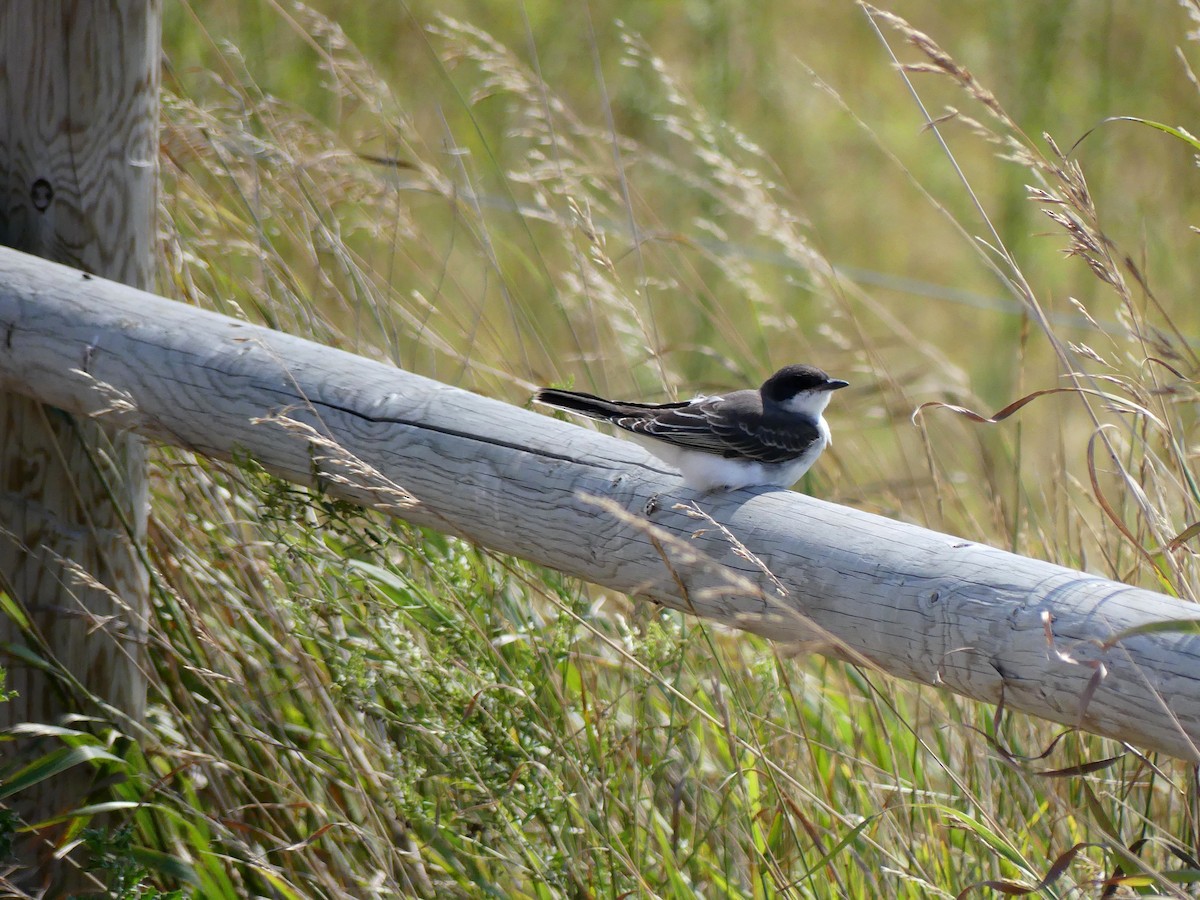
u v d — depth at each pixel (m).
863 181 18.98
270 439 5.95
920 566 4.60
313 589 6.96
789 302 15.40
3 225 6.77
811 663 8.95
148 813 6.79
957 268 17.70
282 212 9.02
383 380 6.01
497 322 12.03
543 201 9.62
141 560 6.89
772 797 6.85
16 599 6.84
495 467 5.61
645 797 6.87
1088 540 8.95
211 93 12.12
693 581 5.12
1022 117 17.47
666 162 11.20
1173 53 17.64
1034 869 6.28
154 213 7.01
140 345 6.12
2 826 6.09
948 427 12.61
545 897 6.48
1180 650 3.97
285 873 6.80
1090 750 6.97
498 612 7.30
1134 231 16.16
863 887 6.51
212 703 7.18
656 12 18.08
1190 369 6.97
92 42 6.49
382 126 9.73
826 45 20.50
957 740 7.46
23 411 6.72
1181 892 4.94
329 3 15.90
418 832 6.89
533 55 10.04
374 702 6.80
